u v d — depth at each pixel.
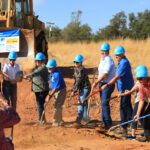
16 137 10.08
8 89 11.29
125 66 10.40
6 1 21.28
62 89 11.16
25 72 17.97
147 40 35.66
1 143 5.14
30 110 13.86
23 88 16.31
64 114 13.48
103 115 10.98
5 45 19.86
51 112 13.59
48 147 9.29
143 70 9.63
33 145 9.63
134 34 60.84
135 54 31.97
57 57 32.88
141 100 9.71
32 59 19.61
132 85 10.57
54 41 45.06
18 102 14.95
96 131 10.67
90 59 31.36
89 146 9.34
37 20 22.67
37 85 11.30
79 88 11.59
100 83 11.08
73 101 14.74
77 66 11.61
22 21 21.67
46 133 10.38
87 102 11.78
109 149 9.07
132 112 10.51
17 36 19.83
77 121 11.70
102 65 10.92
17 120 5.12
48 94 11.48
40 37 22.66
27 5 22.02
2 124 5.01
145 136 9.95
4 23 21.16
